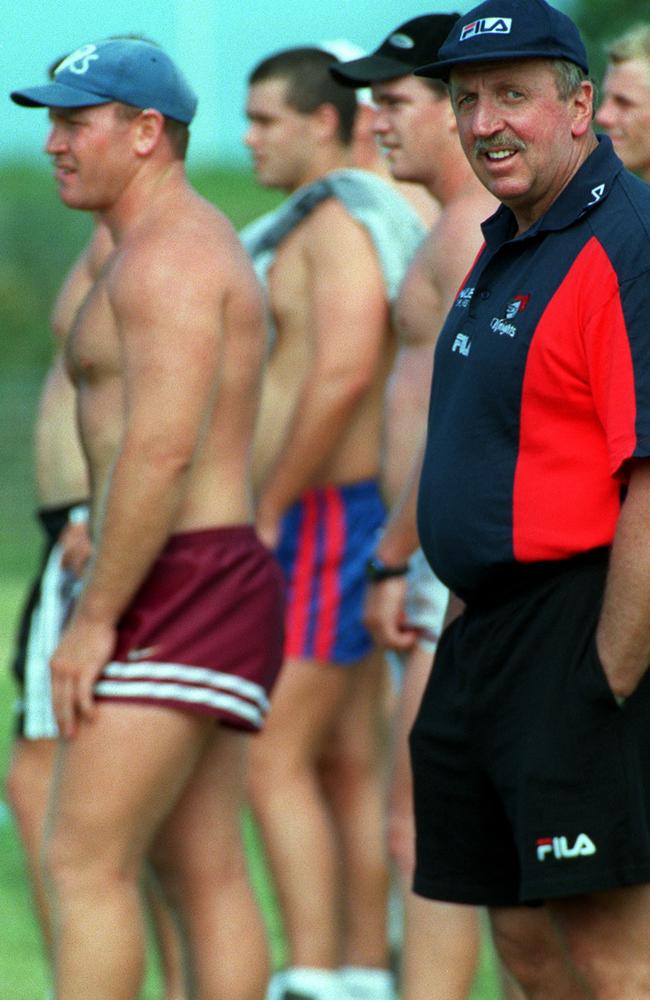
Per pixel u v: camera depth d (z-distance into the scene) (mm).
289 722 17578
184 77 13773
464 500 10844
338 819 18531
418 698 14922
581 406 10398
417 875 11664
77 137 13336
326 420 17469
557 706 10414
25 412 56375
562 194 10570
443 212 15180
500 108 10500
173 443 12695
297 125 18922
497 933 11797
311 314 17922
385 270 17578
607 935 10641
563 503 10531
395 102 15453
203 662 12953
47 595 15750
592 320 10203
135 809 12852
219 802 13773
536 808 10414
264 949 13812
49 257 81000
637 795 10273
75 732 12930
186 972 13828
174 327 12734
